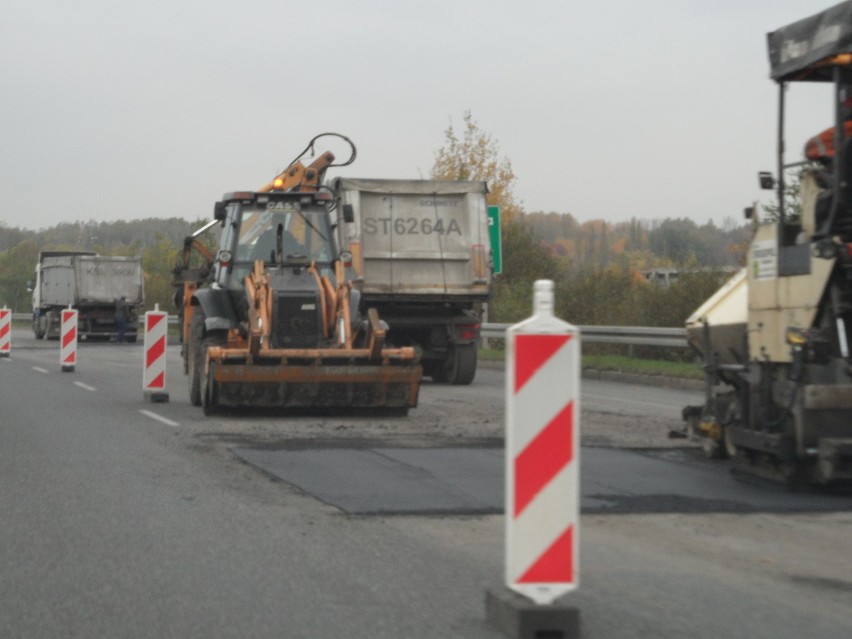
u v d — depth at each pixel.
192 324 18.58
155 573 7.14
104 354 36.78
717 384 12.25
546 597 5.77
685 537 8.38
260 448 12.77
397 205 23.84
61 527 8.51
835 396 9.98
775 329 10.66
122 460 11.88
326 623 6.09
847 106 9.71
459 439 13.66
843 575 7.28
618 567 7.44
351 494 9.87
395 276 23.78
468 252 24.00
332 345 16.72
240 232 17.84
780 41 10.23
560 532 5.75
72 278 49.25
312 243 17.97
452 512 9.12
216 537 8.19
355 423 15.44
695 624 6.16
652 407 18.55
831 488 10.36
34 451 12.54
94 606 6.40
